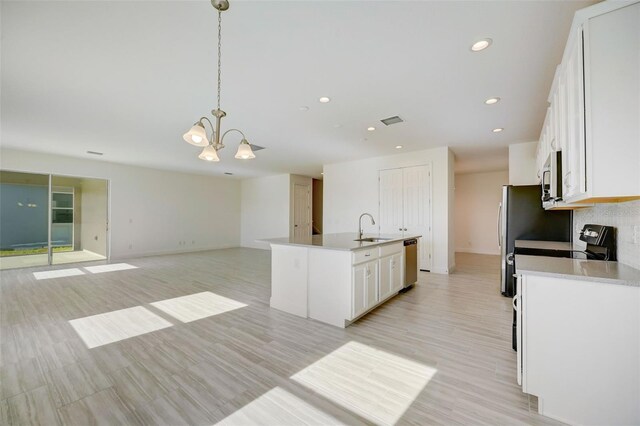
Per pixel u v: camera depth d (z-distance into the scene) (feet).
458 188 28.37
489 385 6.06
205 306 11.33
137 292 13.30
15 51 7.43
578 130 5.33
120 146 17.35
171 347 7.78
